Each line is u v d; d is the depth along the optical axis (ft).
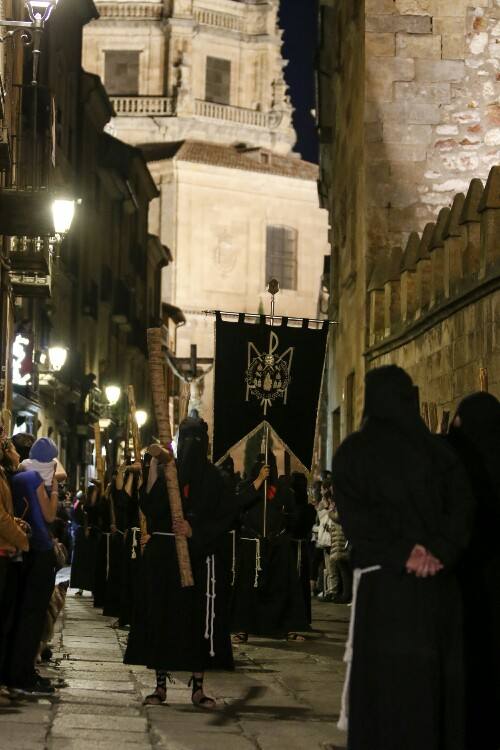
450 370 68.90
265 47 312.29
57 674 45.06
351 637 25.81
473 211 66.74
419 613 25.29
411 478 25.72
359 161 96.84
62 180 110.73
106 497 76.79
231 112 306.35
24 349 118.32
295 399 61.26
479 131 93.09
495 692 29.35
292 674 47.83
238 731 34.40
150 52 301.63
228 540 61.36
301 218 306.55
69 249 164.04
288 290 305.12
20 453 45.42
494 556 29.86
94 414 178.29
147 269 255.70
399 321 84.28
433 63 93.40
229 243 297.12
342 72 113.70
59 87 157.69
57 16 152.76
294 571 62.23
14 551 37.70
